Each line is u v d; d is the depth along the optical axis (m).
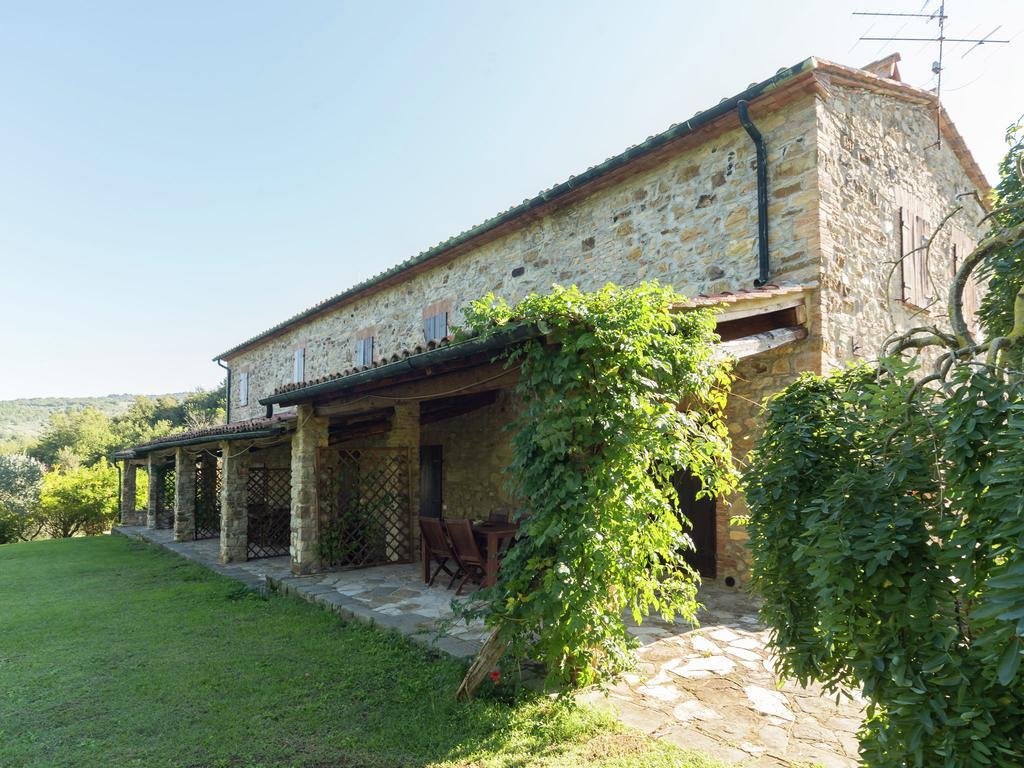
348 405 6.96
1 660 4.46
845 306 5.95
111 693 3.77
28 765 2.89
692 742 2.95
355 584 6.64
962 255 8.75
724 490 3.75
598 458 3.29
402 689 3.67
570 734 3.01
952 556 1.72
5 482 23.81
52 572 8.80
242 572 8.12
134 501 16.14
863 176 6.54
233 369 20.58
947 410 1.91
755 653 4.24
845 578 1.94
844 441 2.42
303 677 3.97
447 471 10.53
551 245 8.54
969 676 1.69
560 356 3.35
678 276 6.88
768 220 6.08
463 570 6.36
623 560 3.38
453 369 4.91
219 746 3.05
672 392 3.55
